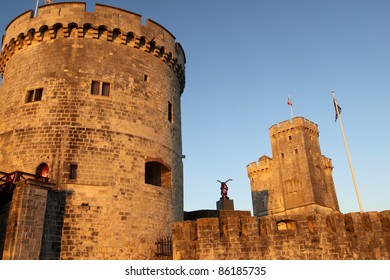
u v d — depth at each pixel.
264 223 16.70
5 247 15.02
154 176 23.42
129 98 21.53
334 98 25.97
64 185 18.16
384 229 15.66
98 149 19.48
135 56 22.80
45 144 19.06
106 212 18.47
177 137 24.78
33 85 20.81
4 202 17.34
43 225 16.08
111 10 22.44
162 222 20.70
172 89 25.20
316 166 62.38
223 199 33.38
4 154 19.73
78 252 17.23
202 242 16.36
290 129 64.56
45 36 21.94
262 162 67.75
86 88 20.55
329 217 16.36
